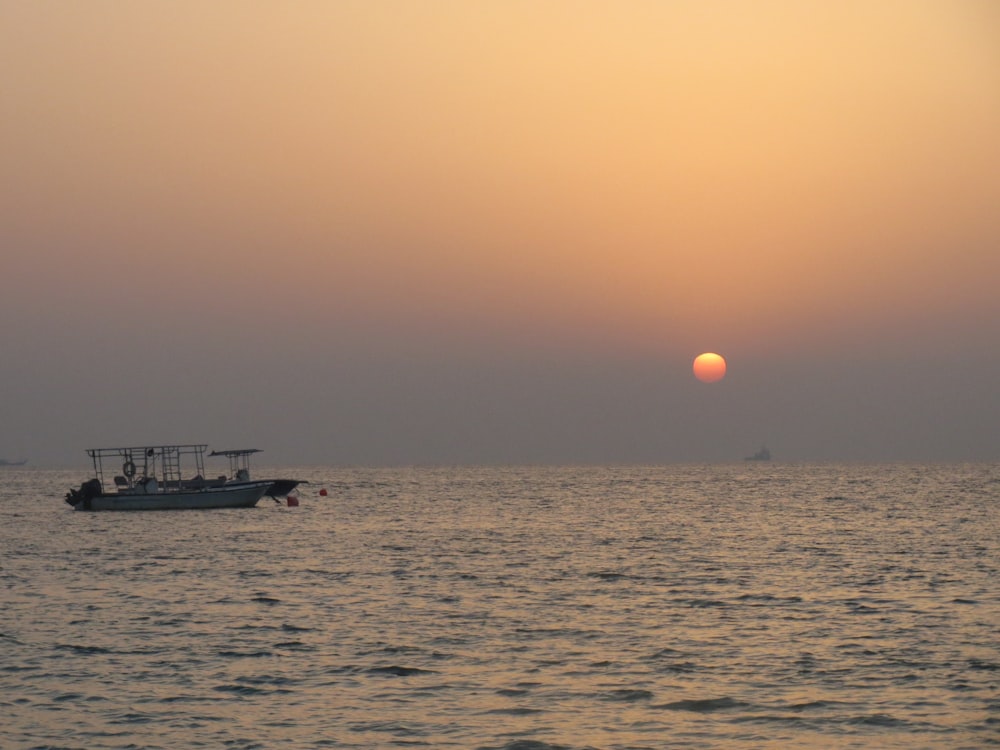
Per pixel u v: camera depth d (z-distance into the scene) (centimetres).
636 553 5906
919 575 4725
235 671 2875
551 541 6762
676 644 3175
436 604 3988
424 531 7700
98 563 5619
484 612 3788
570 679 2761
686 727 2350
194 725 2384
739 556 5681
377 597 4184
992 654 2967
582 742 2256
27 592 4459
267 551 6172
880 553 5756
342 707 2516
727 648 3108
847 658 2948
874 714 2422
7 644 3250
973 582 4466
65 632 3450
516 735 2300
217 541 6875
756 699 2558
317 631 3431
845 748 2205
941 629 3353
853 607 3809
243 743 2259
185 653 3105
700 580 4638
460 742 2259
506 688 2677
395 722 2395
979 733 2284
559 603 3991
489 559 5634
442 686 2702
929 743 2228
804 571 4941
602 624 3522
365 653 3083
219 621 3641
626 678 2764
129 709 2514
